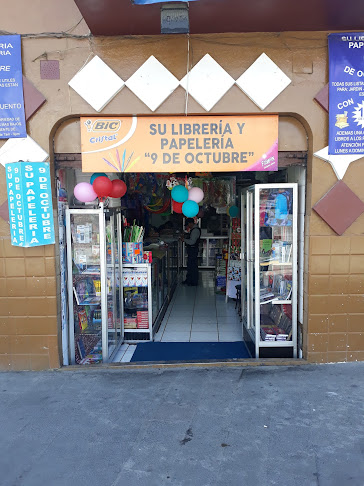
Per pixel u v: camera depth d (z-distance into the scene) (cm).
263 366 446
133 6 355
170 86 420
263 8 362
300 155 442
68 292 472
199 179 746
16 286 438
